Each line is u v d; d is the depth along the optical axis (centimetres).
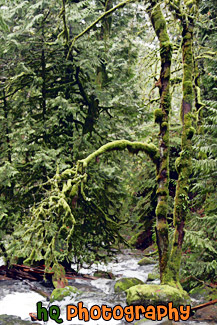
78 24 1138
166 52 900
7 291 982
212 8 1218
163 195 899
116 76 1312
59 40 1092
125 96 1266
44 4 1036
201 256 927
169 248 930
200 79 1253
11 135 1070
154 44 1054
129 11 1379
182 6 914
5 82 1166
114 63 1304
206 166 849
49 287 1034
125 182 1478
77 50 1180
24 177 1109
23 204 1096
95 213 1141
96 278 1194
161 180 905
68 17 1077
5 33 1068
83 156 1125
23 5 1052
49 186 1089
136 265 1435
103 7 1268
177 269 873
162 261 884
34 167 1026
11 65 1107
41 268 1113
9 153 1130
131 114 1285
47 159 1011
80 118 1241
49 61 1193
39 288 1015
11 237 1069
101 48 1171
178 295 808
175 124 1456
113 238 1201
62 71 1191
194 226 921
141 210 1544
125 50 1292
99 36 1365
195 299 922
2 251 1145
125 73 1312
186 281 953
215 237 900
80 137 1118
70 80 1197
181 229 878
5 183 1022
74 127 1184
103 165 1188
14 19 1148
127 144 899
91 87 1180
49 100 1166
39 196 1087
